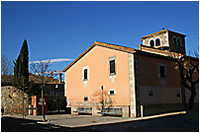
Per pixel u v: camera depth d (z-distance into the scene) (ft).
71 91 78.43
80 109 72.38
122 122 47.44
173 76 66.74
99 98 66.03
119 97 59.72
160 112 60.44
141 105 55.72
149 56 61.05
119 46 60.75
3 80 99.04
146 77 59.11
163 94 62.49
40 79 63.72
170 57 64.49
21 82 76.48
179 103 66.54
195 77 74.33
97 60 68.59
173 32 91.25
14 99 75.46
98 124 45.85
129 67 57.82
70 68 80.33
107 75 64.23
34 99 72.43
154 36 92.94
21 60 84.53
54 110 77.92
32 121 54.44
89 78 70.79
